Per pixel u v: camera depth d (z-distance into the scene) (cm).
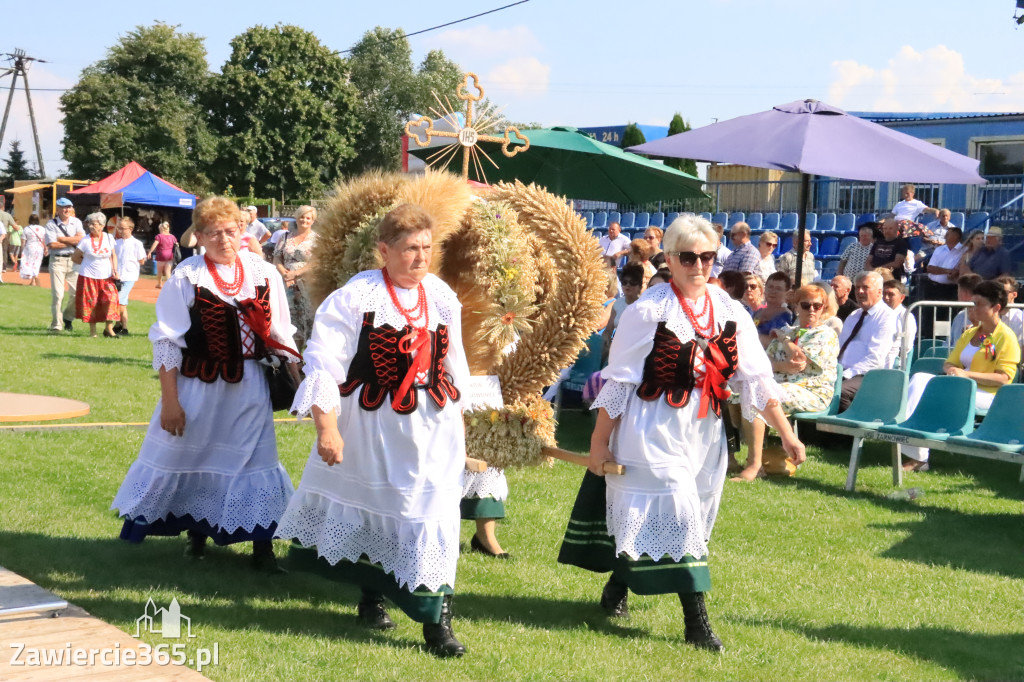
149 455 493
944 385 755
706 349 432
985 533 647
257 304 493
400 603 405
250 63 5747
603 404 436
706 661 419
